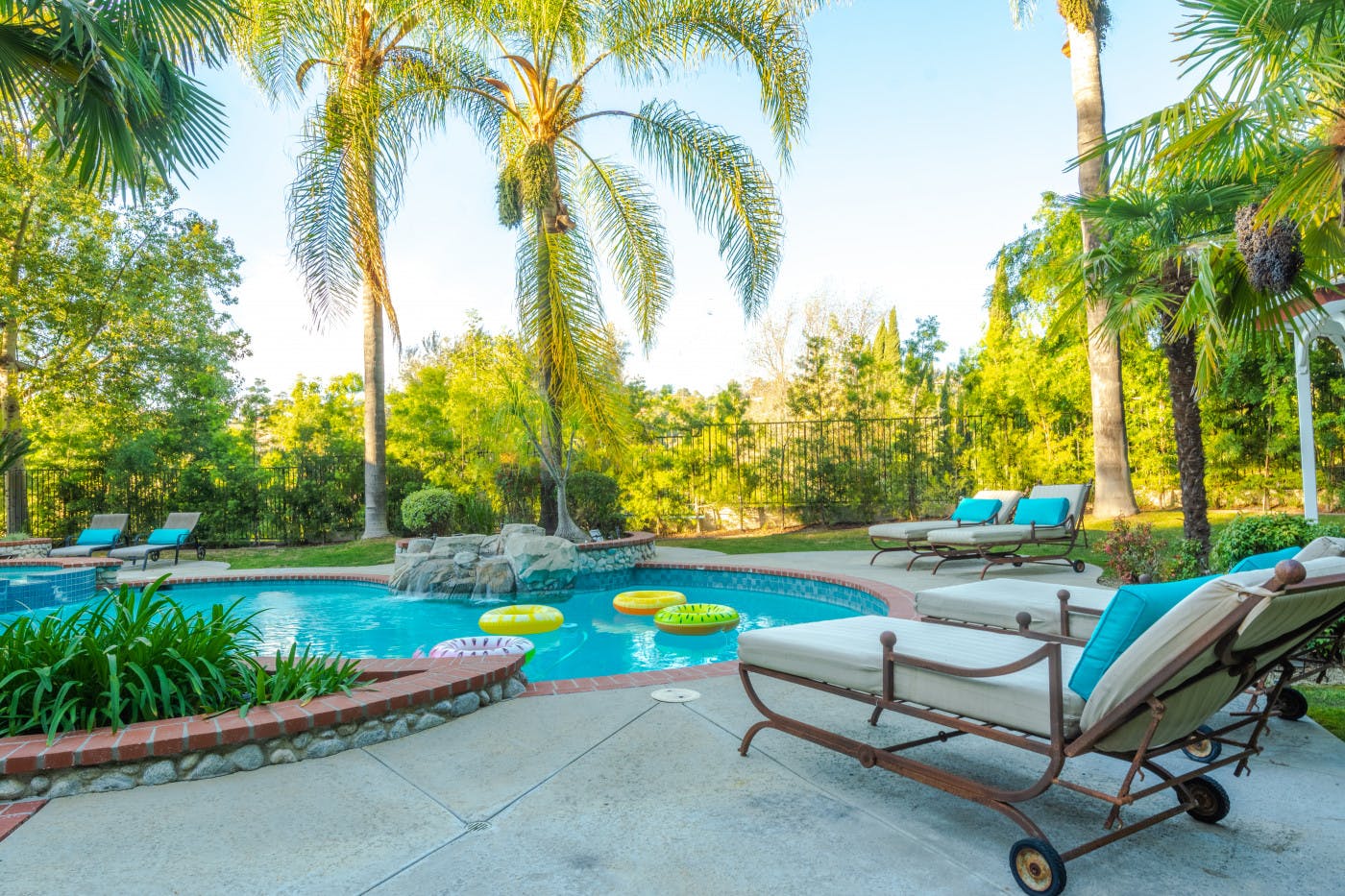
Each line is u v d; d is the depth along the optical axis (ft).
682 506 52.08
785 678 9.92
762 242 33.04
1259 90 14.21
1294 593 6.15
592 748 10.87
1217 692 7.29
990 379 50.47
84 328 50.75
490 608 28.30
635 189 36.42
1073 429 48.91
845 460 49.98
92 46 15.38
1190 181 20.56
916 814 8.53
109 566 31.83
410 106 33.40
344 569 36.06
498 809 8.80
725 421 52.80
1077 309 23.99
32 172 44.98
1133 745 7.22
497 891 6.93
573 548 31.60
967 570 29.76
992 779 9.57
